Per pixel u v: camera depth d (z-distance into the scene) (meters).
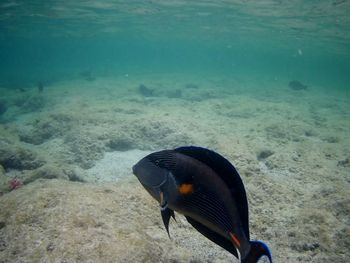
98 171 10.27
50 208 4.05
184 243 4.62
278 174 8.30
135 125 13.15
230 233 1.36
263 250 1.24
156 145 12.45
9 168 9.84
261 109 19.73
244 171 8.00
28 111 20.52
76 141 11.76
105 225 3.88
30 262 3.18
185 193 1.47
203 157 1.49
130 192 5.21
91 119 13.86
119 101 19.45
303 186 7.36
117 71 50.41
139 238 3.75
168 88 28.66
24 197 4.32
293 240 5.09
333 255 4.70
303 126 14.61
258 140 11.71
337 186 6.94
